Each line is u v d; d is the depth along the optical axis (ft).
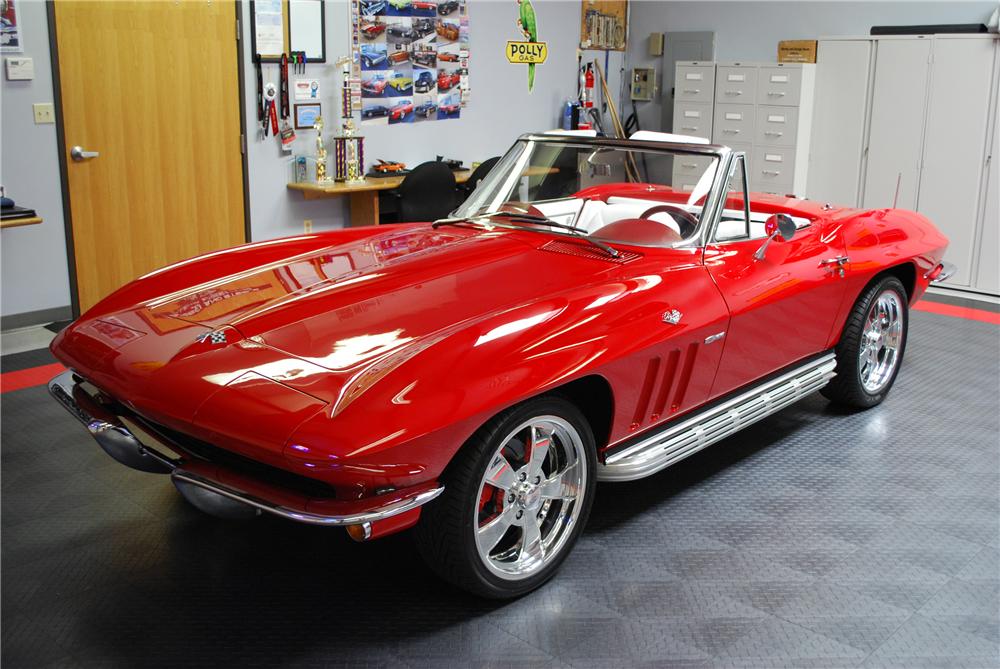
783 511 10.07
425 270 9.11
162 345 7.84
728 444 12.02
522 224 10.73
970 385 14.66
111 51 18.12
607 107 32.07
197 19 19.39
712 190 10.03
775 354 10.73
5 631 7.54
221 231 20.85
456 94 25.79
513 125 28.07
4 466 10.87
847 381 12.75
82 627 7.64
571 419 8.05
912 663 7.39
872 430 12.60
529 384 7.25
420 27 24.22
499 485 7.73
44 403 13.11
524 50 27.73
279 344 7.57
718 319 9.34
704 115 27.58
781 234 10.52
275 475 7.25
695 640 7.63
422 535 7.47
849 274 11.57
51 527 9.41
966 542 9.48
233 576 8.52
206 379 7.16
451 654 7.36
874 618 8.03
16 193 17.21
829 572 8.80
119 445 8.00
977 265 22.41
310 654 7.33
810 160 25.66
